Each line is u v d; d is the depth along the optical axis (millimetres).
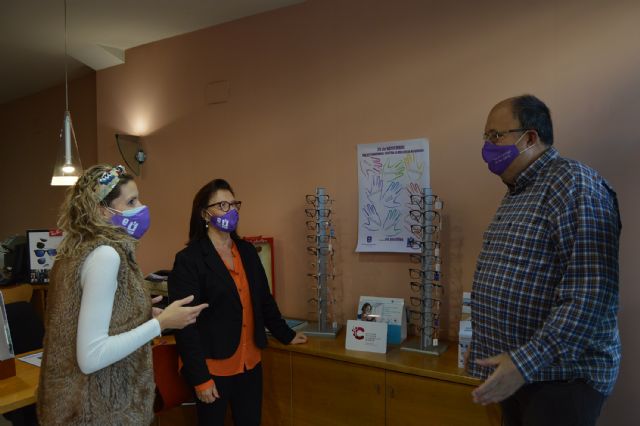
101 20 3041
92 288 1238
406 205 2400
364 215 2527
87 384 1266
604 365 1238
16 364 2027
